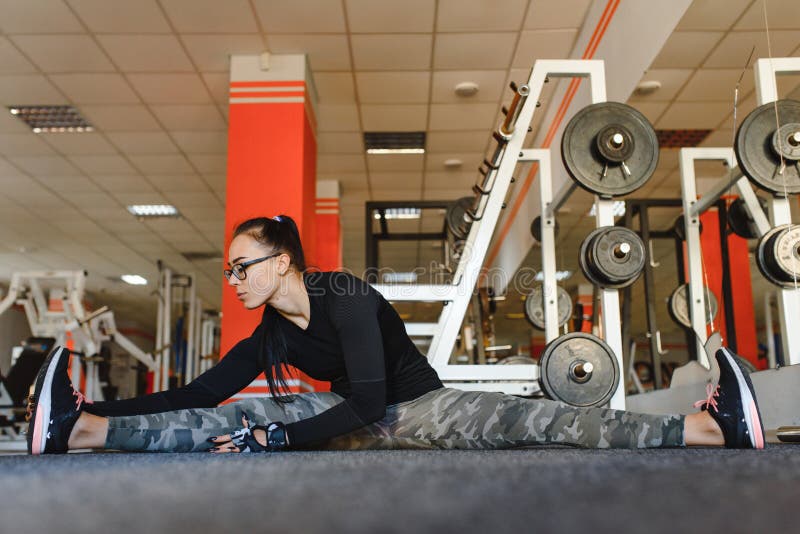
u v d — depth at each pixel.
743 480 0.68
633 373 6.66
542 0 4.88
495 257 10.02
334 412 1.41
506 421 1.48
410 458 0.96
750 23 3.35
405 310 12.03
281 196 5.28
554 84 6.12
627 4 4.29
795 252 2.60
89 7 4.83
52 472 0.79
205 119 6.67
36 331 6.52
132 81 5.91
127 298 14.45
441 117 6.74
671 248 7.32
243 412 1.54
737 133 2.74
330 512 0.59
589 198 5.49
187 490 0.69
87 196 8.73
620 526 0.53
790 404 2.37
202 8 4.88
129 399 1.56
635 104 4.35
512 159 3.09
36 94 6.13
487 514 0.57
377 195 8.99
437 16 5.04
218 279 13.10
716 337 2.28
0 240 10.48
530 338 16.47
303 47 5.43
